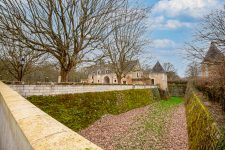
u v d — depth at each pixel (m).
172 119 18.73
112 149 10.19
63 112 12.19
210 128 6.28
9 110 2.65
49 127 1.52
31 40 11.90
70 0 12.30
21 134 1.65
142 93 32.16
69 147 1.06
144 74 56.81
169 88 57.50
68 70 14.01
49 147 1.10
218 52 11.95
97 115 15.73
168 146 10.69
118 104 21.20
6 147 3.14
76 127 12.43
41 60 21.53
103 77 61.88
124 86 26.69
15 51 19.69
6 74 25.39
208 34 12.07
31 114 2.05
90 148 1.03
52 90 12.71
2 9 10.51
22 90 10.87
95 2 13.10
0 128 4.51
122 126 14.86
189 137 11.41
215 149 4.97
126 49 32.16
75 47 13.38
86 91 16.70
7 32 11.16
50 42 12.44
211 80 13.91
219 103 11.80
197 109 11.43
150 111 24.12
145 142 11.41
